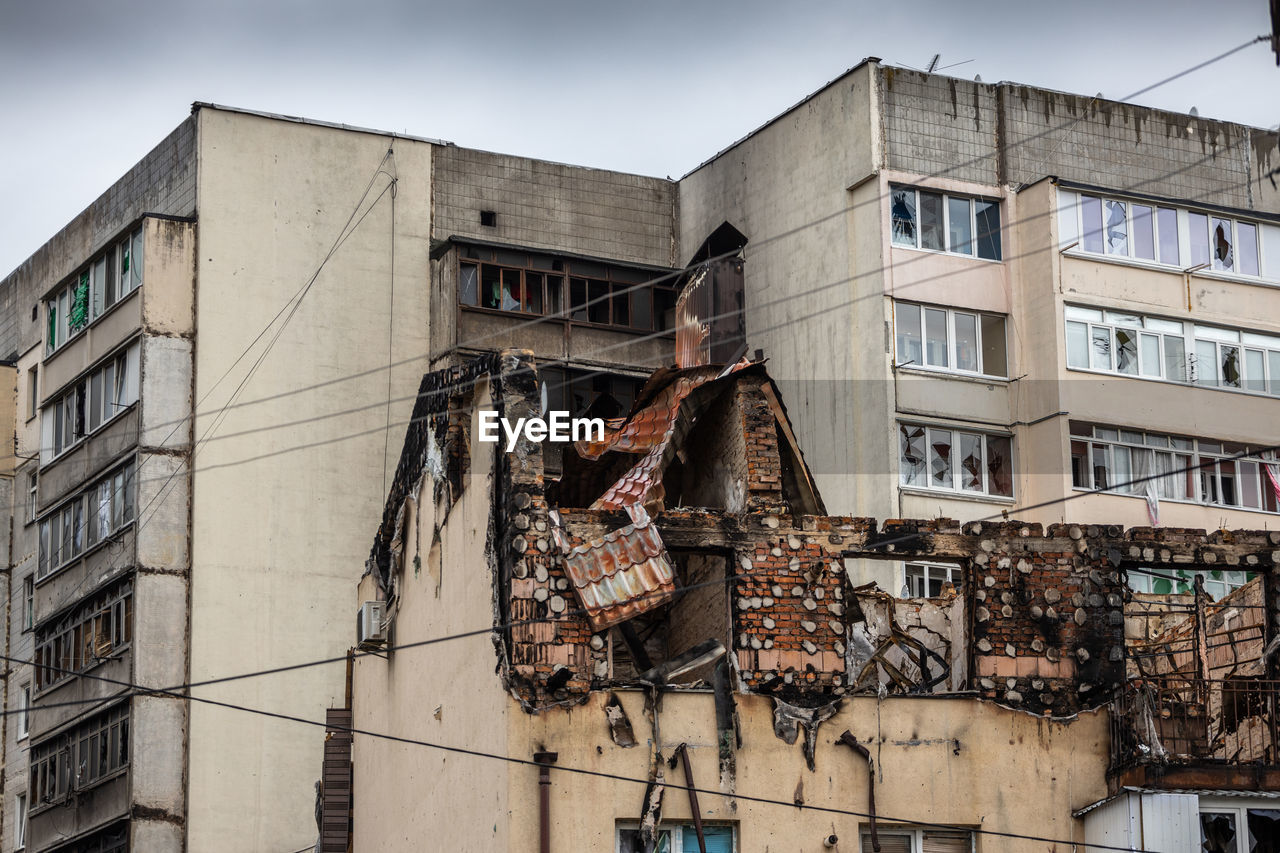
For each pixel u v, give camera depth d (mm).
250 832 40719
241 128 44688
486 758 23094
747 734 22828
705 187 47781
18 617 47312
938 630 25797
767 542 23609
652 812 22312
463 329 44500
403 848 26453
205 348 43094
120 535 42406
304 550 42688
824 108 43719
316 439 43438
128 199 46531
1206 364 42938
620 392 45812
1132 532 24094
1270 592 24312
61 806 42906
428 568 26734
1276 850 22594
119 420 43250
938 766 23094
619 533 23453
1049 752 23328
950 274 41906
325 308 44312
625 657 25094
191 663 41281
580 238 47750
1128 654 25109
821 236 43062
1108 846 22766
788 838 22578
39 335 48125
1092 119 44500
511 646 22750
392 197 45750
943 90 43094
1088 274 42281
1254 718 24641
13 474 48219
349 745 30078
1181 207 43531
